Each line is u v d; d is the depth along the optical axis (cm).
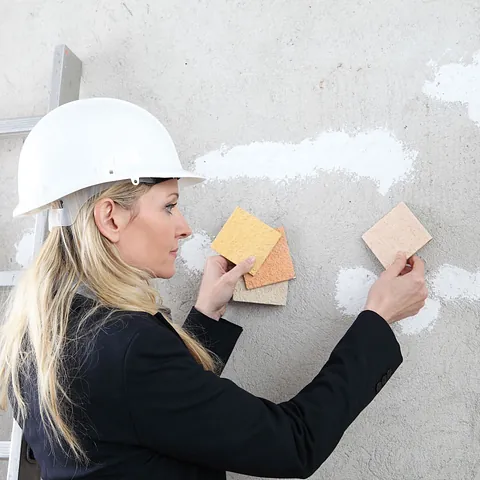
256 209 153
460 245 141
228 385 105
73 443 102
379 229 142
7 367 117
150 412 99
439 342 140
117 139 114
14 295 127
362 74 149
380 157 146
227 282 142
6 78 174
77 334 103
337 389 111
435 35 146
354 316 145
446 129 143
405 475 140
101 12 168
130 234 113
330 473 145
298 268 149
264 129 154
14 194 171
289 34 155
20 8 175
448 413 139
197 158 158
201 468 110
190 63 161
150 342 100
